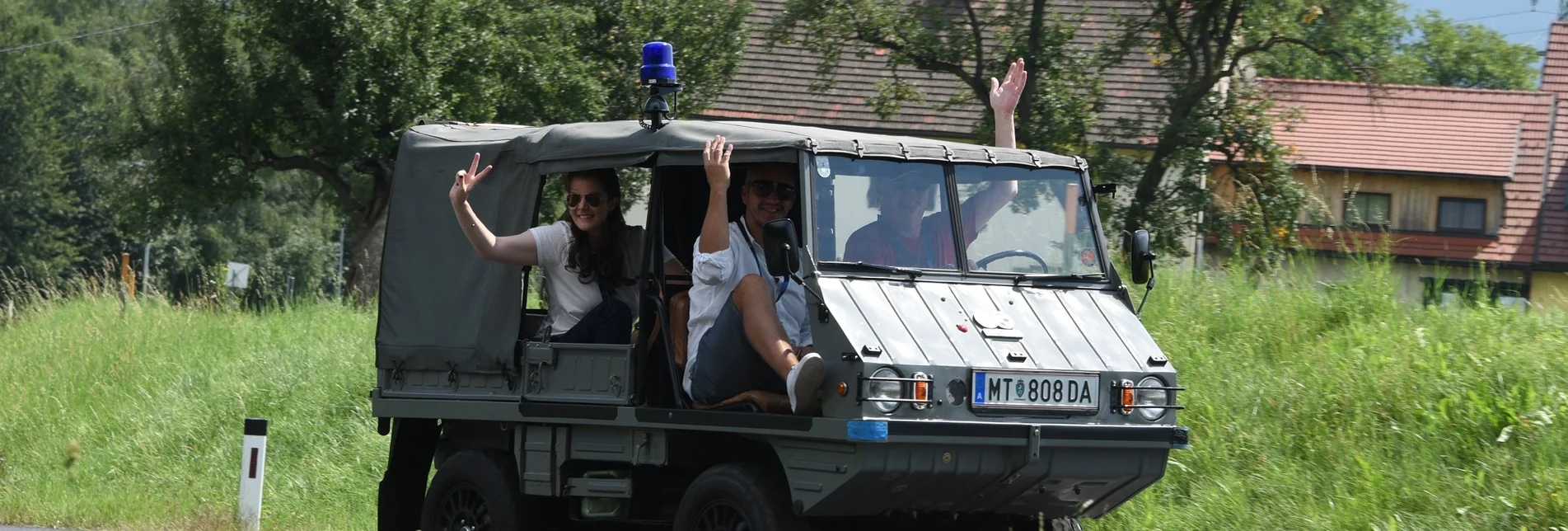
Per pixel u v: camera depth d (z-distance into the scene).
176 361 25.22
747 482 10.29
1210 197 31.86
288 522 17.25
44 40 88.19
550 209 18.11
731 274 10.46
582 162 11.48
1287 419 15.23
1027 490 10.38
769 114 42.12
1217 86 34.31
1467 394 14.62
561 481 11.59
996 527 11.66
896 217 10.56
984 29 33.66
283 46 42.03
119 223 48.53
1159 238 31.59
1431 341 16.23
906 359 9.59
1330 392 15.40
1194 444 15.03
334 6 40.81
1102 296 11.24
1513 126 52.28
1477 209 50.41
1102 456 10.38
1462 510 12.84
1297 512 13.50
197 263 95.62
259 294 30.34
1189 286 19.30
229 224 98.50
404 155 12.67
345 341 24.75
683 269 11.89
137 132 45.31
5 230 87.75
